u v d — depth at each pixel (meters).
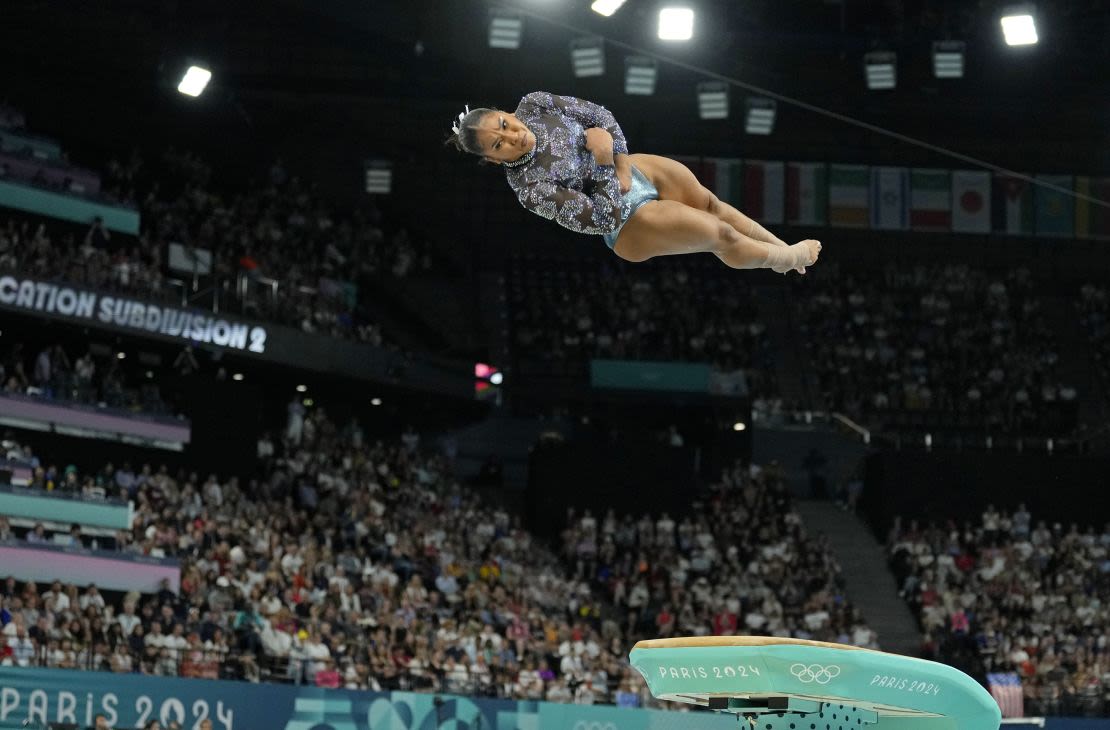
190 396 26.86
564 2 34.50
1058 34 39.84
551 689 22.16
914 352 37.84
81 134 31.75
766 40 39.28
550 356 35.91
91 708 17.39
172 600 20.77
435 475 31.03
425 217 38.88
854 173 41.28
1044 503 32.53
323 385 30.75
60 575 20.83
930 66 41.06
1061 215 41.69
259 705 18.72
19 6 31.72
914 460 32.69
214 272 28.94
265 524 24.39
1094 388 38.53
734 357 36.59
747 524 30.77
